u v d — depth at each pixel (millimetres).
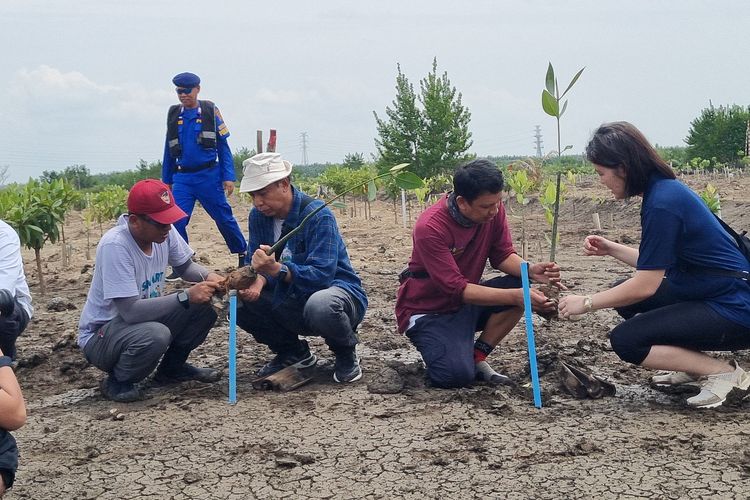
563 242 13102
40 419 4457
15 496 3424
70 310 7660
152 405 4613
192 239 15242
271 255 4609
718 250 4090
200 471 3621
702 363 4227
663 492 3227
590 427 3994
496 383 4785
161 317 4613
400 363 5137
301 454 3764
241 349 6059
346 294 4848
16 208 8297
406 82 26734
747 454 3549
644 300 4398
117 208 16438
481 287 4504
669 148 45031
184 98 8633
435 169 26625
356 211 22766
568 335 6105
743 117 32938
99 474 3629
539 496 3240
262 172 4680
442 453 3729
